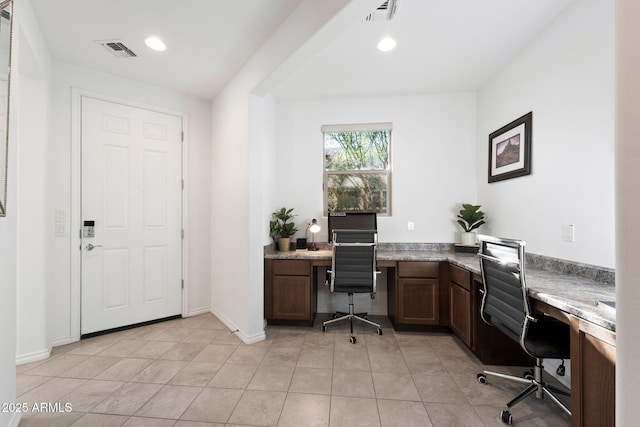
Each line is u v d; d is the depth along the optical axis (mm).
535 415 1624
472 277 2264
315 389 1853
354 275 2748
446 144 3291
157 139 2990
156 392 1804
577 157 1853
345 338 2654
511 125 2504
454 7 1888
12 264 1456
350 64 2627
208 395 1778
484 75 2836
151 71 2680
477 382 1952
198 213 3262
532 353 1508
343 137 3551
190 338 2611
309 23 1743
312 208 3496
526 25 2084
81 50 2326
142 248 2887
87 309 2578
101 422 1537
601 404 1138
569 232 1915
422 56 2490
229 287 2893
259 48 2324
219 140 3152
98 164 2641
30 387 1845
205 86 3004
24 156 2162
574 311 1263
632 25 572
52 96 2412
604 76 1668
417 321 2766
